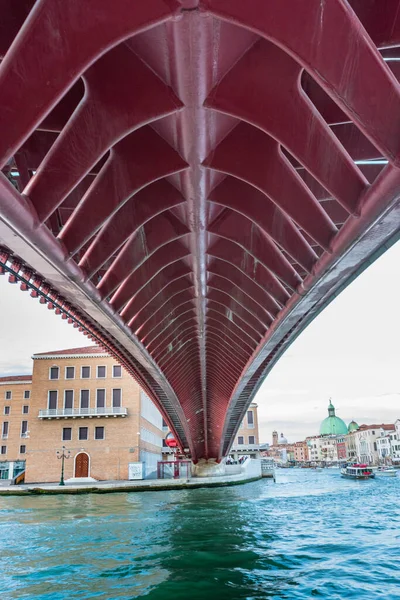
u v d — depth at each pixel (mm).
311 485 54281
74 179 8805
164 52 7367
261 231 13688
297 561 13180
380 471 89875
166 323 21391
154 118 8172
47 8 6234
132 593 10328
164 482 45562
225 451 59469
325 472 117375
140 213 12055
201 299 19484
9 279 13469
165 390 32156
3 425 68438
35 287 13961
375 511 25859
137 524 21203
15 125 6785
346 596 9844
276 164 10062
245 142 9891
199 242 14406
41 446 51219
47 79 6543
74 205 12328
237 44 7508
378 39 8055
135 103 8102
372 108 7141
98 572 12320
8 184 8328
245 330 21750
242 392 35156
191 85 7703
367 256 12031
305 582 10961
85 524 21531
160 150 10102
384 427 158500
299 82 8047
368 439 158750
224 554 14219
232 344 25500
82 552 14992
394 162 7883
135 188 10289
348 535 17484
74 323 18609
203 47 6996
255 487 49719
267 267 14070
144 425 56000
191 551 14719
